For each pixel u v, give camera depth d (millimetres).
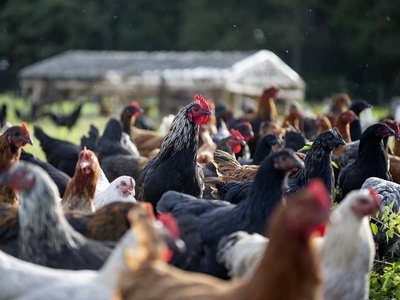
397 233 12250
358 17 79438
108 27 82562
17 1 81375
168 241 6898
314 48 83312
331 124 23359
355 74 82625
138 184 13453
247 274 8219
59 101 57844
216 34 79500
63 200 11219
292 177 12859
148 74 55906
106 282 7188
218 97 53594
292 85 56188
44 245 8320
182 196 10242
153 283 6660
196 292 6500
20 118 44719
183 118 12461
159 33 82625
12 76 81812
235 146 17453
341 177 15125
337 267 7961
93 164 11125
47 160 18734
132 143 20281
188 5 80188
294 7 78500
